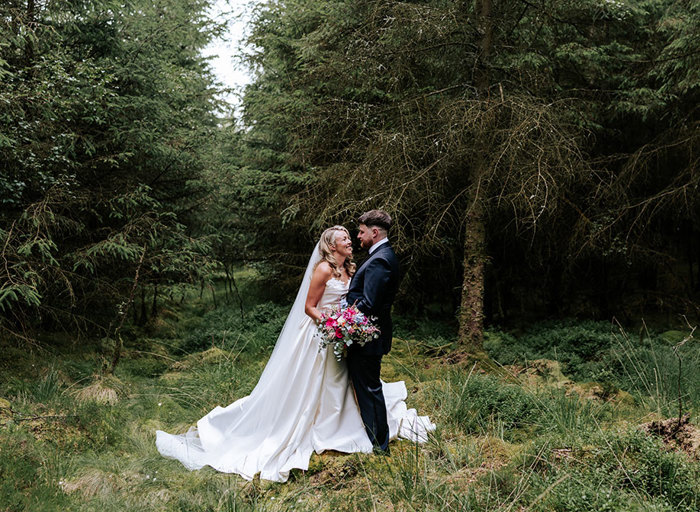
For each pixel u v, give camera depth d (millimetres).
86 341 6898
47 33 5945
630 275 9484
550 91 7027
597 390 5043
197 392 5246
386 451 3768
